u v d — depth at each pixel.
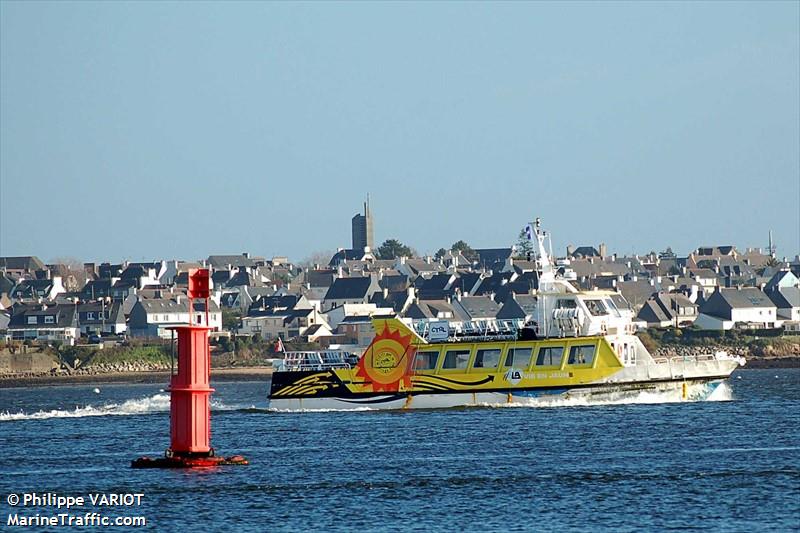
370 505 190.75
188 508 188.75
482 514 184.25
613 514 182.88
